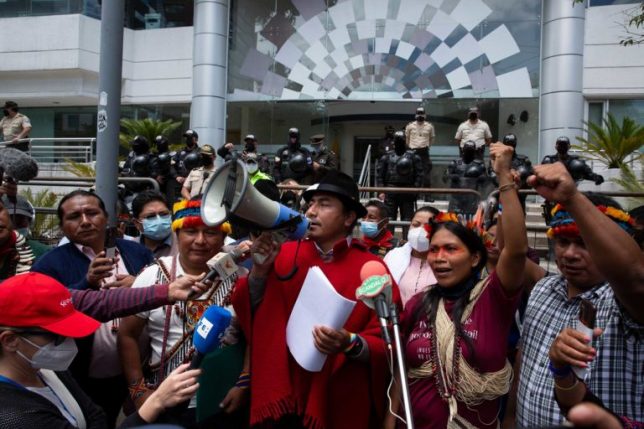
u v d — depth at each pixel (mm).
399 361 2344
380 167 9492
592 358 1860
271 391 2650
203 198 2496
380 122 17297
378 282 2443
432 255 2846
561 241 2559
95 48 18969
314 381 2676
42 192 9625
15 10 18969
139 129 16984
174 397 2066
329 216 2906
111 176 4148
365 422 2762
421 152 12273
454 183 9211
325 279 2551
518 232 2510
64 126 20203
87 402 2436
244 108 17547
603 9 15281
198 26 17234
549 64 15359
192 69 18250
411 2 16719
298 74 17312
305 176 9977
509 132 16000
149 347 3193
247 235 3791
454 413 2584
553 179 1918
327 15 17188
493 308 2658
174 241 4457
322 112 17188
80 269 3457
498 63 16125
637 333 2217
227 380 2967
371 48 16891
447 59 16453
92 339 3201
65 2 18828
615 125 12469
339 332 2498
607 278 1959
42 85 19219
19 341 2072
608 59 15258
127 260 3742
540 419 2457
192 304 3057
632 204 8945
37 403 2033
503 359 2650
